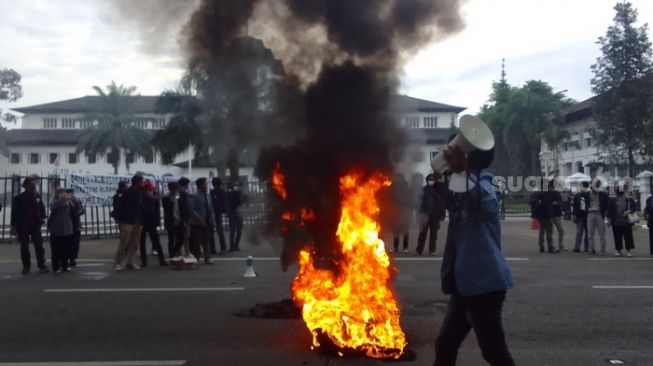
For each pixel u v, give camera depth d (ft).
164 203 39.70
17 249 51.34
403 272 34.88
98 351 18.03
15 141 213.87
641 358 16.99
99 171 213.25
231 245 47.21
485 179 12.51
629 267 37.06
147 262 40.32
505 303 25.09
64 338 19.65
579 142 184.24
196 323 21.53
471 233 12.28
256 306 23.30
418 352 17.44
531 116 165.07
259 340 18.98
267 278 32.68
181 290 28.76
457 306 12.78
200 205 38.78
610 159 129.90
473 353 17.46
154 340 19.26
